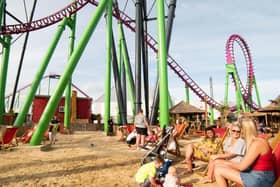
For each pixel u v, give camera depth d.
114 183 5.42
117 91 22.55
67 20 18.27
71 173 6.29
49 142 13.66
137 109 17.27
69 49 24.77
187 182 5.53
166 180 4.55
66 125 25.08
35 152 9.66
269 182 3.05
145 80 20.72
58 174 6.16
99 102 68.62
